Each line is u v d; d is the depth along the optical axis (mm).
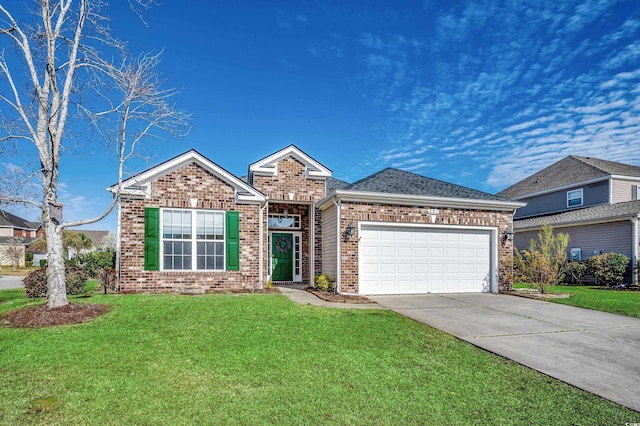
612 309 10258
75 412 3807
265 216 13750
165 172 12094
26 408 3863
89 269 13586
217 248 12461
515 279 14734
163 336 6418
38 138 8164
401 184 14227
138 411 3859
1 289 15555
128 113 9203
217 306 8797
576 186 24672
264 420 3750
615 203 21750
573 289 16094
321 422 3746
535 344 6738
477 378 5047
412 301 11242
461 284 13500
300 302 10094
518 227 24172
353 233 12320
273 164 14484
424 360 5711
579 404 4293
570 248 21266
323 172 14867
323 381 4762
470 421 3848
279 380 4750
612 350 6422
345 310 9109
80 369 4918
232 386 4531
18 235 46000
